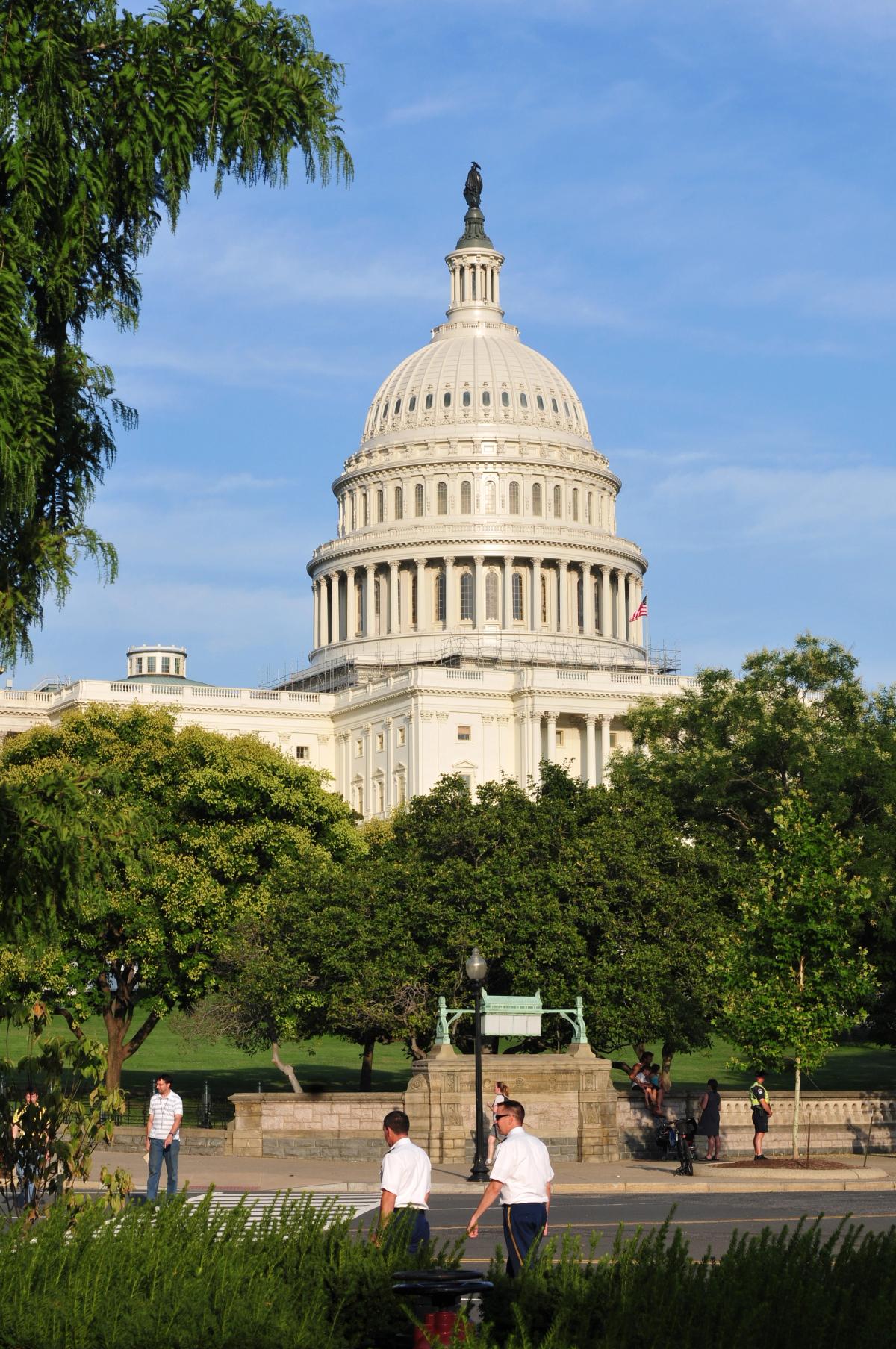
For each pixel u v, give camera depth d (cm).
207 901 8306
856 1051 10612
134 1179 4922
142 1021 12438
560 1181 4984
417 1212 2281
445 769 19075
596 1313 1734
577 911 6981
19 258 2245
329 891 7400
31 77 2267
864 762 7969
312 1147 5884
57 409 2459
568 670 19325
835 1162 5625
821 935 5775
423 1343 1717
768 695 8681
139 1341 1700
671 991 6944
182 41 2381
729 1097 6353
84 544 2461
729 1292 1750
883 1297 1727
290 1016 7381
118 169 2417
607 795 7712
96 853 2381
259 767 9000
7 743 10381
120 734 9212
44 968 7912
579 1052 5816
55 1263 1875
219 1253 1908
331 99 2498
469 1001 7119
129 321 2541
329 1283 1853
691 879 7325
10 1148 2422
